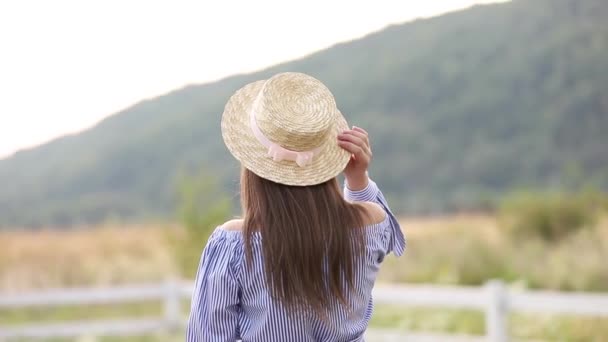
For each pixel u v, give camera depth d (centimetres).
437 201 4081
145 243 1773
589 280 1065
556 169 4081
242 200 248
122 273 1419
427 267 1255
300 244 237
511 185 4103
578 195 1642
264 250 238
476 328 925
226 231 247
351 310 247
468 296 727
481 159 4325
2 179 4903
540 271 1141
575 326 830
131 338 1014
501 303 710
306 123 236
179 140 4872
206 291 244
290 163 241
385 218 261
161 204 4353
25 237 2094
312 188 243
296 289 237
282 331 241
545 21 4884
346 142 248
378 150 4634
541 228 1529
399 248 268
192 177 1301
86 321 1216
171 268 1394
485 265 1218
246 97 249
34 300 954
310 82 244
